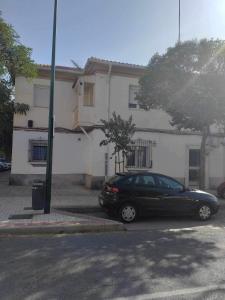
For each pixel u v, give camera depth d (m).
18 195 16.80
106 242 8.94
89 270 6.58
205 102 15.30
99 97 20.19
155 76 16.14
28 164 21.38
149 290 5.61
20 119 21.48
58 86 22.23
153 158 20.83
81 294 5.41
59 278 6.12
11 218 11.27
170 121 19.59
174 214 12.47
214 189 21.98
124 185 12.10
